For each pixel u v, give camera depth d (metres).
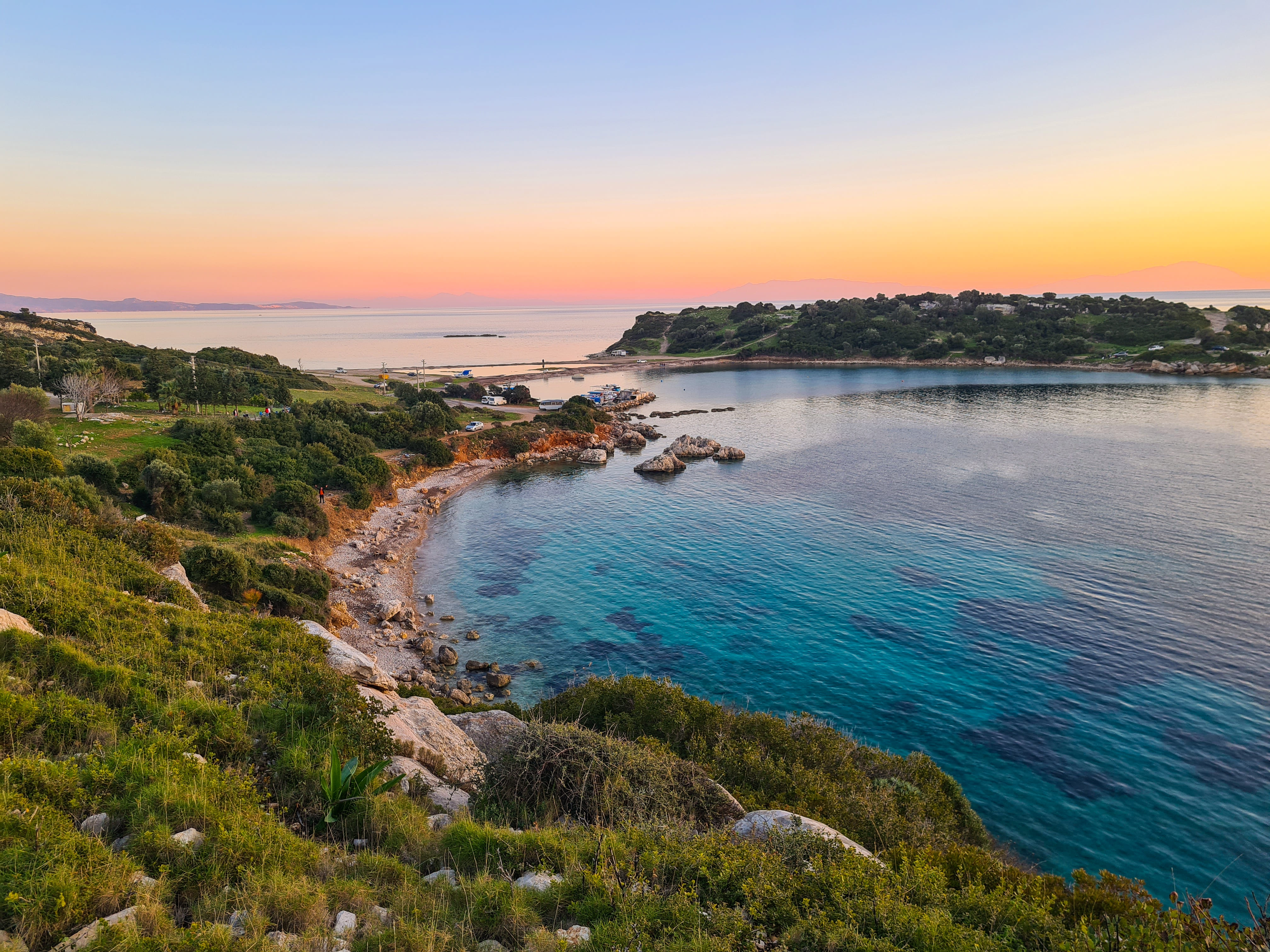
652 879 9.78
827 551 57.66
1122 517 62.47
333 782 11.63
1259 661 37.38
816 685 37.03
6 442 50.81
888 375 191.00
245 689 15.38
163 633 18.06
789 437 111.31
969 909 10.21
